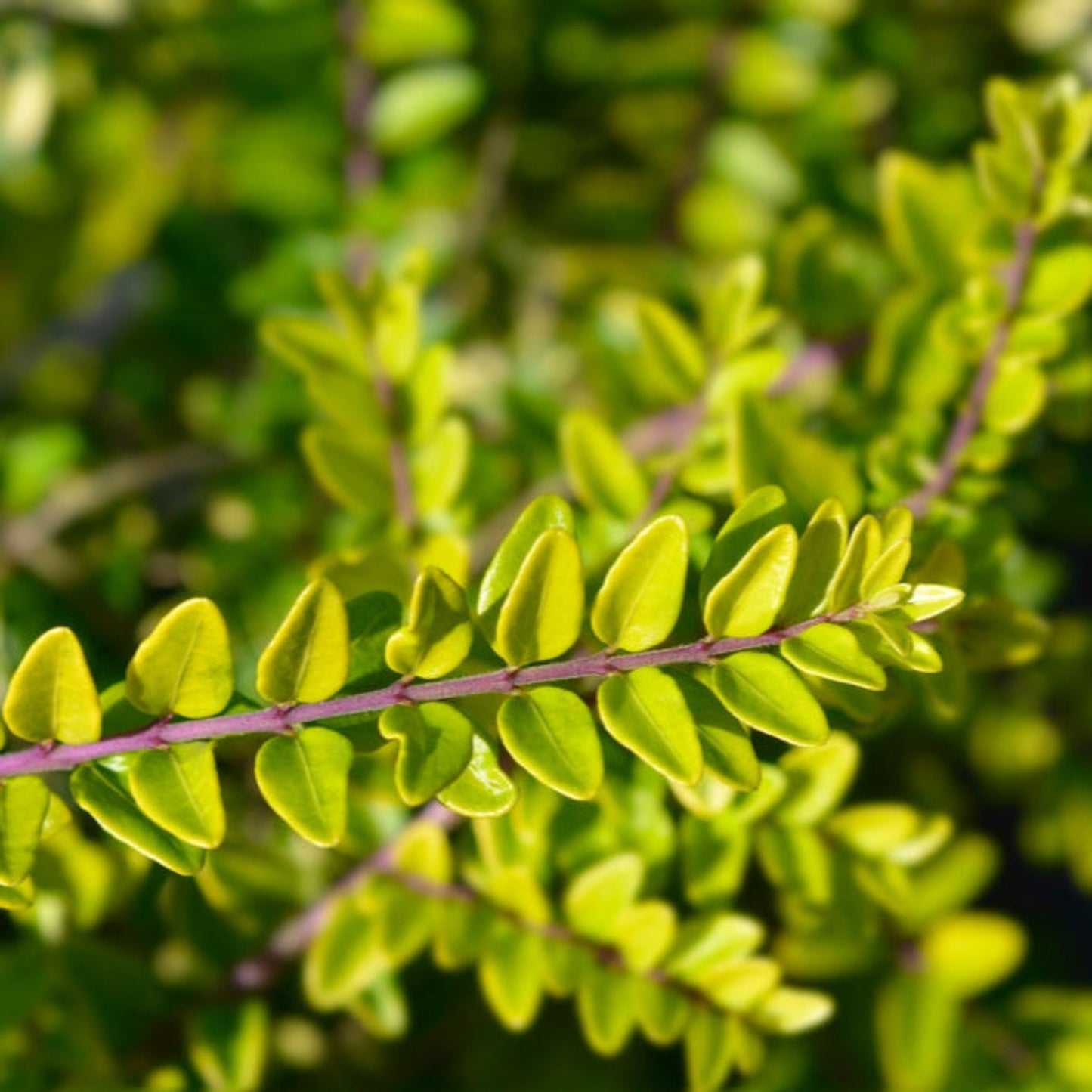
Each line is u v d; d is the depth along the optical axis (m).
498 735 0.41
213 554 0.51
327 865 0.45
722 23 0.56
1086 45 0.60
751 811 0.43
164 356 0.64
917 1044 0.47
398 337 0.45
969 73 0.61
